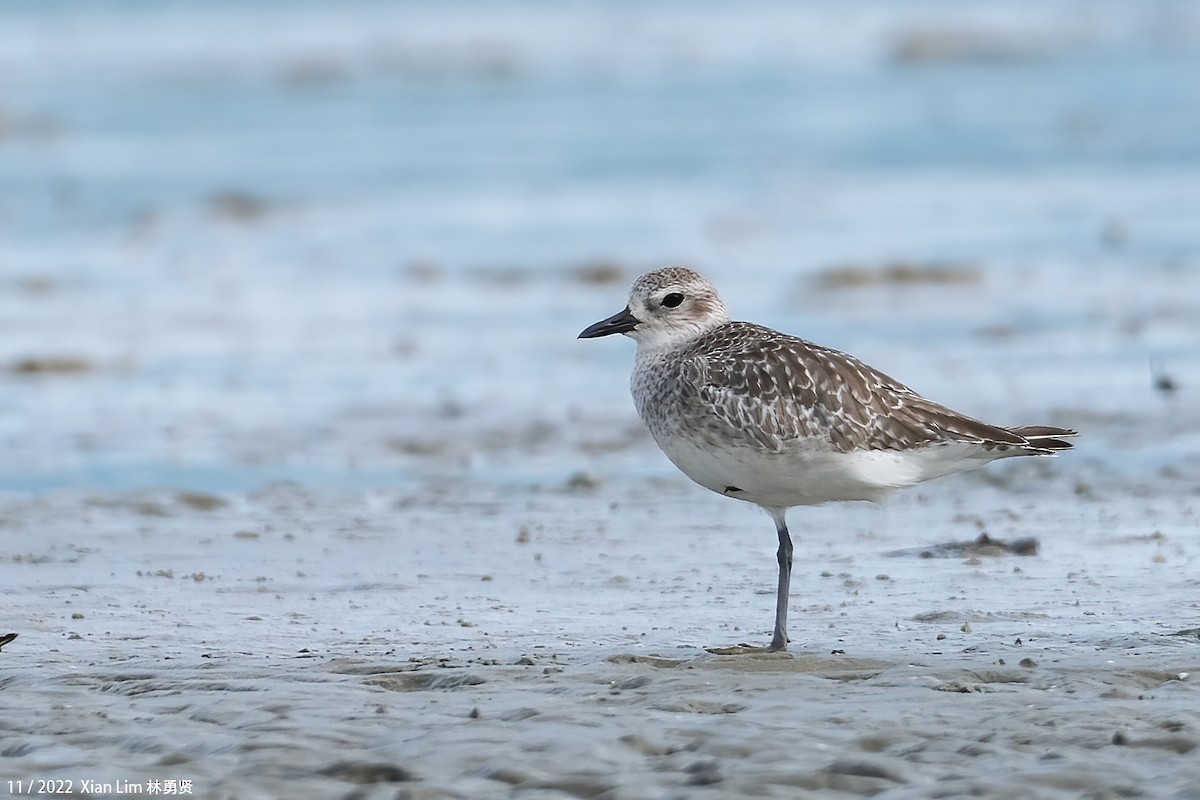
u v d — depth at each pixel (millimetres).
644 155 40062
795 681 8734
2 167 39844
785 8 67688
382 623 10547
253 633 10266
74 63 56219
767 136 42312
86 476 15602
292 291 26375
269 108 49000
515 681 8828
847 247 28734
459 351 21688
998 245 28375
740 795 6879
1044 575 11555
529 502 14445
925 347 20812
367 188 36594
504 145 42000
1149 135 40344
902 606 10773
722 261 27781
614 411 18141
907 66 55094
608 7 68125
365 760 7398
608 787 7016
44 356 21109
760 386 9836
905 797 6809
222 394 19359
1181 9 65688
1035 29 61750
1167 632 9852
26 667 9320
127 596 11305
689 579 11734
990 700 8195
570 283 26547
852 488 9953
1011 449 9930
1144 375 18938
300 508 14297
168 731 7918
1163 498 13953
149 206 34844
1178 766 7055
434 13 66375
